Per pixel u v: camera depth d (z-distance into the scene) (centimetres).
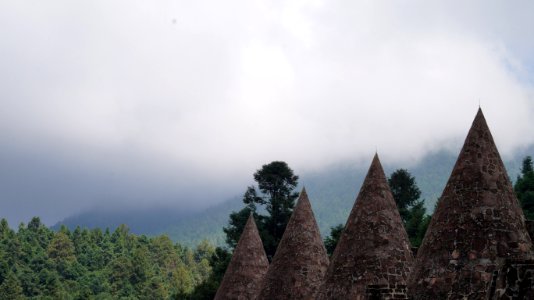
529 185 8006
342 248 3153
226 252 9062
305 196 3909
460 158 2769
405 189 9719
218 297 4381
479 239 2558
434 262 2600
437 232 2661
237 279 4359
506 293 1442
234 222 9269
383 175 3284
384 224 3134
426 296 2556
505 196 2664
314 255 3725
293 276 3666
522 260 1440
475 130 2800
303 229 3788
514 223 2608
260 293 3741
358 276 3039
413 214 8775
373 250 3075
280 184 9462
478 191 2656
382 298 2634
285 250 3762
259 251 4472
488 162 2725
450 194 2706
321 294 3125
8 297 19950
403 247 3109
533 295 1405
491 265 2495
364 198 3219
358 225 3159
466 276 2505
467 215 2620
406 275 3031
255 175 9512
